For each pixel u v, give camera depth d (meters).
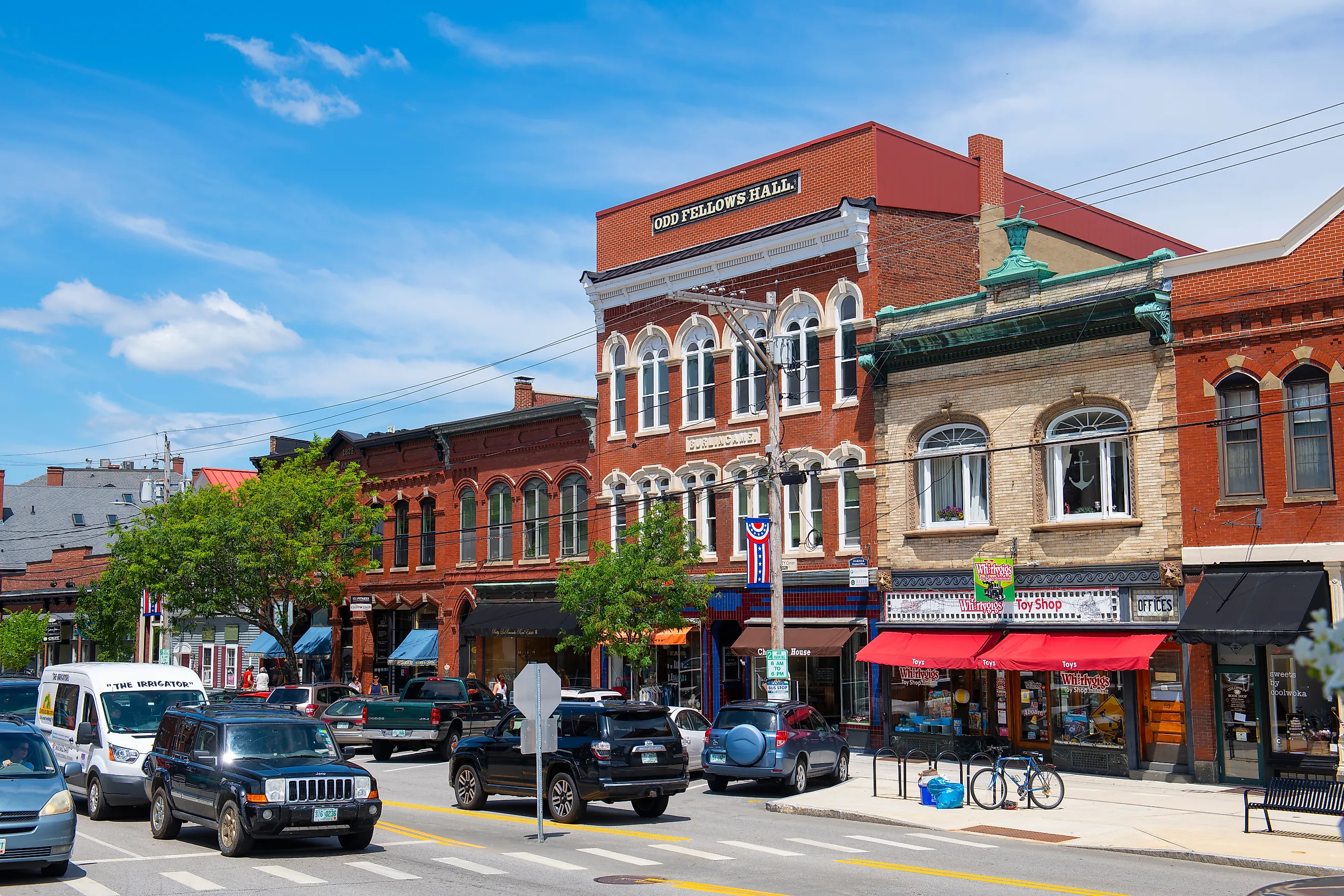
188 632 58.97
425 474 46.88
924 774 23.17
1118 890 14.21
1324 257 23.92
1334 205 23.89
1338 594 23.28
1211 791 23.69
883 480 30.98
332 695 36.03
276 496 43.34
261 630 53.69
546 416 41.25
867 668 31.39
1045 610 27.42
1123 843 17.73
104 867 15.66
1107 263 40.41
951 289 34.00
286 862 16.05
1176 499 25.62
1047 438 28.09
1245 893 13.98
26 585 75.88
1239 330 24.92
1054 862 16.39
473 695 34.69
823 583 32.12
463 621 44.41
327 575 44.22
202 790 17.28
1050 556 27.62
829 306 33.03
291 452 58.59
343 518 44.09
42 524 84.75
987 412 29.09
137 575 43.81
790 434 33.69
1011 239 29.20
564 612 39.31
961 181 34.75
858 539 32.00
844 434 32.31
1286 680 23.94
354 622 49.00
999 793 22.81
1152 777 25.66
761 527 31.42
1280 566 24.02
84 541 83.56
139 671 22.61
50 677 24.28
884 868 15.80
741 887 14.30
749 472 34.75
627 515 38.25
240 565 42.25
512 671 42.75
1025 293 28.58
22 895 13.64
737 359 35.44
